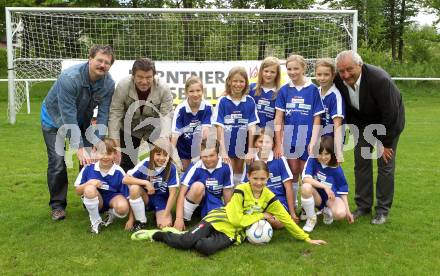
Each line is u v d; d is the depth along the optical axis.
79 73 4.50
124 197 4.52
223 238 3.91
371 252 3.85
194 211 4.86
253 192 4.12
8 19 10.71
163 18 11.73
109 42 11.95
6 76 22.33
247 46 12.05
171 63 10.12
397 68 22.42
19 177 6.52
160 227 4.49
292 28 11.83
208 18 11.77
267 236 4.01
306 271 3.46
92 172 4.50
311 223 4.38
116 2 22.95
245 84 4.80
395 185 6.14
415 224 4.57
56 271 3.46
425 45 29.52
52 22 11.53
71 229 4.42
